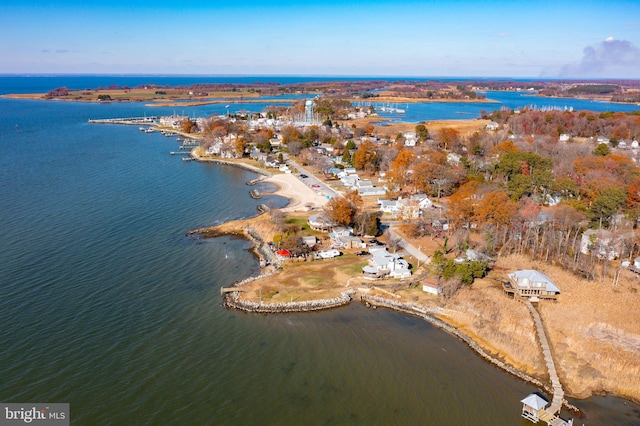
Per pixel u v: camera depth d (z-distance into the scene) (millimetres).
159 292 84312
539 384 61625
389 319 78125
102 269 91938
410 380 62625
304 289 86875
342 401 58469
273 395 59125
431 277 89625
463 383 62156
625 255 98562
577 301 79688
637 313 75750
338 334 73312
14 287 83000
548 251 96938
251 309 80062
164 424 53844
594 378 61781
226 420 54750
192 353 67000
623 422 54938
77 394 57719
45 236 107438
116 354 65750
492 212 107125
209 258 100250
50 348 66312
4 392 57406
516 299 80812
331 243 108750
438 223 117250
